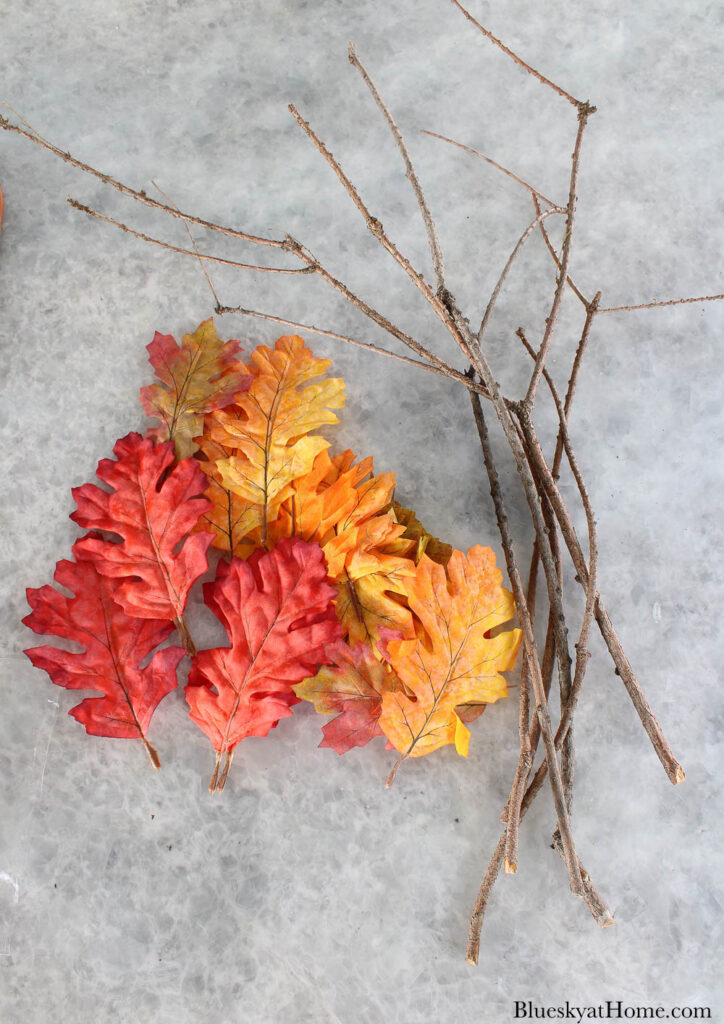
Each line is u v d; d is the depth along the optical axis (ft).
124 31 3.03
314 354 2.95
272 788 2.81
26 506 2.89
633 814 2.83
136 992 2.75
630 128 3.03
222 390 2.82
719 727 2.87
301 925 2.77
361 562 2.77
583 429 2.95
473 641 2.76
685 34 3.05
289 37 3.03
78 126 3.00
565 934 2.79
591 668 2.87
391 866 2.80
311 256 2.98
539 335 2.97
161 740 2.82
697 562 2.92
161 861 2.79
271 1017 2.75
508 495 2.92
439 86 3.03
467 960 2.71
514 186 3.01
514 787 2.68
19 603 2.86
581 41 3.05
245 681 2.74
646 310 2.99
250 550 2.84
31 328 2.94
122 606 2.75
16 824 2.79
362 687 2.76
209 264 2.97
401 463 2.92
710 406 2.97
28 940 2.76
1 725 2.82
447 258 2.99
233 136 3.01
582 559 2.72
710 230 3.02
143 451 2.79
